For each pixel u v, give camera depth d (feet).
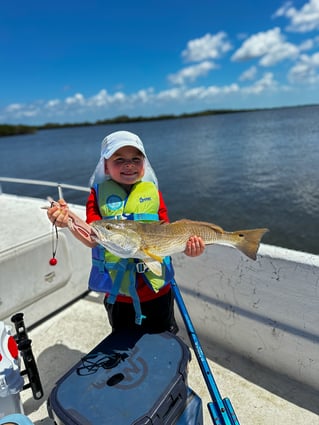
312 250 16.30
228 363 4.63
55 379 4.65
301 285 3.71
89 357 3.34
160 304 3.89
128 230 3.19
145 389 2.93
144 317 3.50
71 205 7.07
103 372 3.14
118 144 3.56
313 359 3.86
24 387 3.92
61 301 6.06
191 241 3.43
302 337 3.88
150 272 3.64
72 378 3.10
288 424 3.68
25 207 7.18
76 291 6.35
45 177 44.62
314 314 3.70
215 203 25.29
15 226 6.02
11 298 5.10
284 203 23.22
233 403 4.00
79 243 6.22
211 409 3.18
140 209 3.72
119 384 3.00
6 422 2.74
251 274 4.12
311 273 3.59
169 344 3.43
